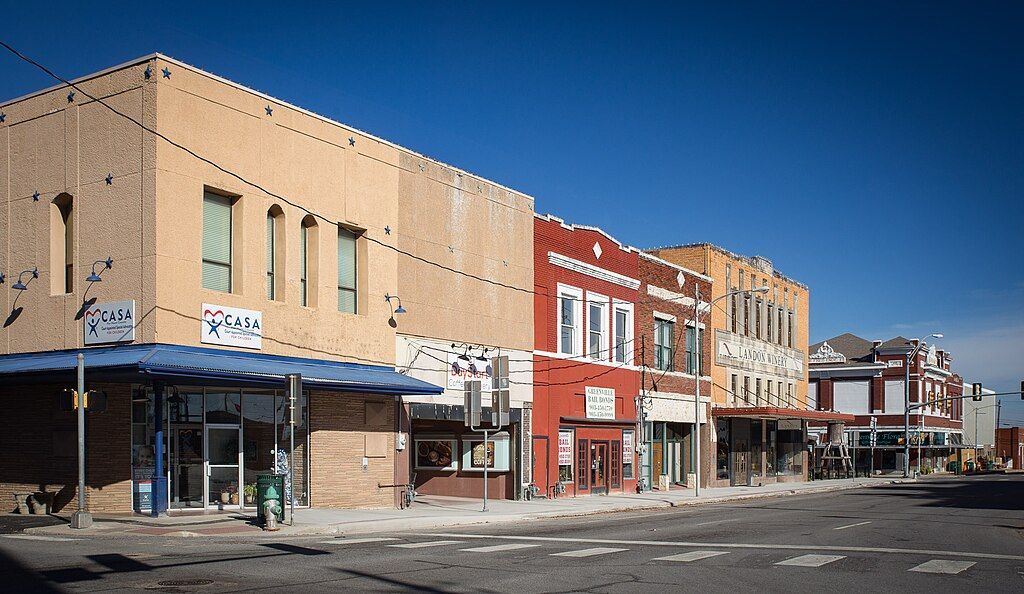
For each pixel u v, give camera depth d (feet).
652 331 140.26
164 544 58.03
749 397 175.11
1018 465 423.23
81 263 75.72
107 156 74.90
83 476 65.72
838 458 239.71
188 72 75.10
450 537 66.69
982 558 56.75
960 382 329.72
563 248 119.96
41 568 45.34
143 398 76.43
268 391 82.58
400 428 92.99
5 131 81.92
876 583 45.80
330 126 87.45
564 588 42.75
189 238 74.13
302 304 84.84
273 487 67.92
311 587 41.22
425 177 98.22
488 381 104.99
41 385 77.46
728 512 101.14
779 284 193.98
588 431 122.72
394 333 92.73
